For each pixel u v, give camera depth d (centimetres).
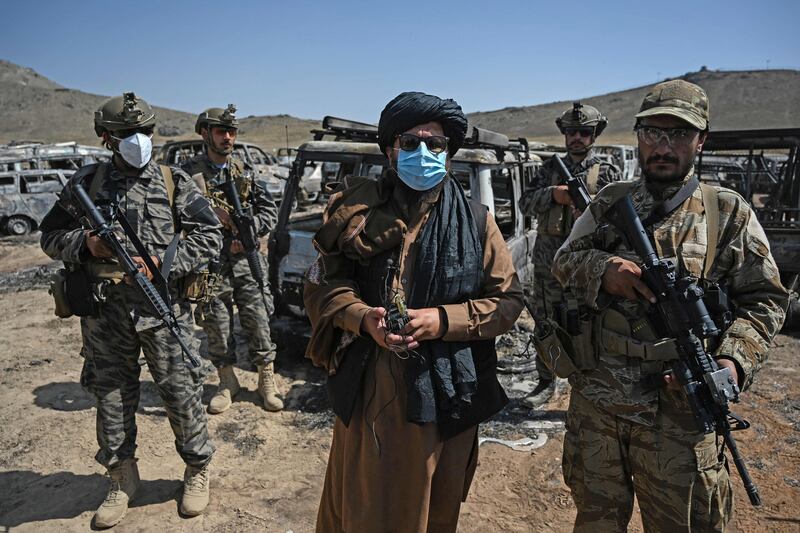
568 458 230
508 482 347
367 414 206
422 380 195
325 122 511
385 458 202
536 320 283
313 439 397
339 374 213
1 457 376
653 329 202
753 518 309
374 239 202
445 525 218
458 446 212
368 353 208
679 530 202
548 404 445
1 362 546
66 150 1541
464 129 208
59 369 530
